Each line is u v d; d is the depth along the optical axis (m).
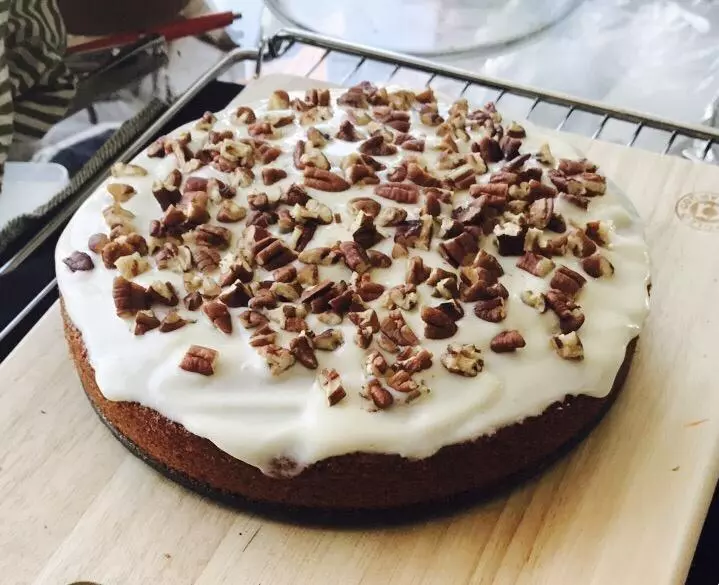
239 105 0.48
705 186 0.48
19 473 0.36
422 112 0.44
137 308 0.34
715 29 0.63
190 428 0.32
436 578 0.32
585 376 0.33
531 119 0.59
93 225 0.39
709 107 0.57
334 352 0.33
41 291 0.45
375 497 0.33
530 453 0.34
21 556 0.33
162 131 0.54
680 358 0.40
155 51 0.57
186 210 0.38
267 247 0.36
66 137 0.53
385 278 0.35
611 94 0.59
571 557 0.33
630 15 0.64
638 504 0.34
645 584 0.32
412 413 0.32
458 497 0.34
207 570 0.33
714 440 0.36
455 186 0.40
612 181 0.46
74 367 0.39
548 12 0.62
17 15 0.50
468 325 0.33
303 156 0.40
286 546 0.33
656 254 0.44
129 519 0.34
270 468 0.32
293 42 0.56
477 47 0.59
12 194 0.49
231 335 0.33
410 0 0.63
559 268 0.36
